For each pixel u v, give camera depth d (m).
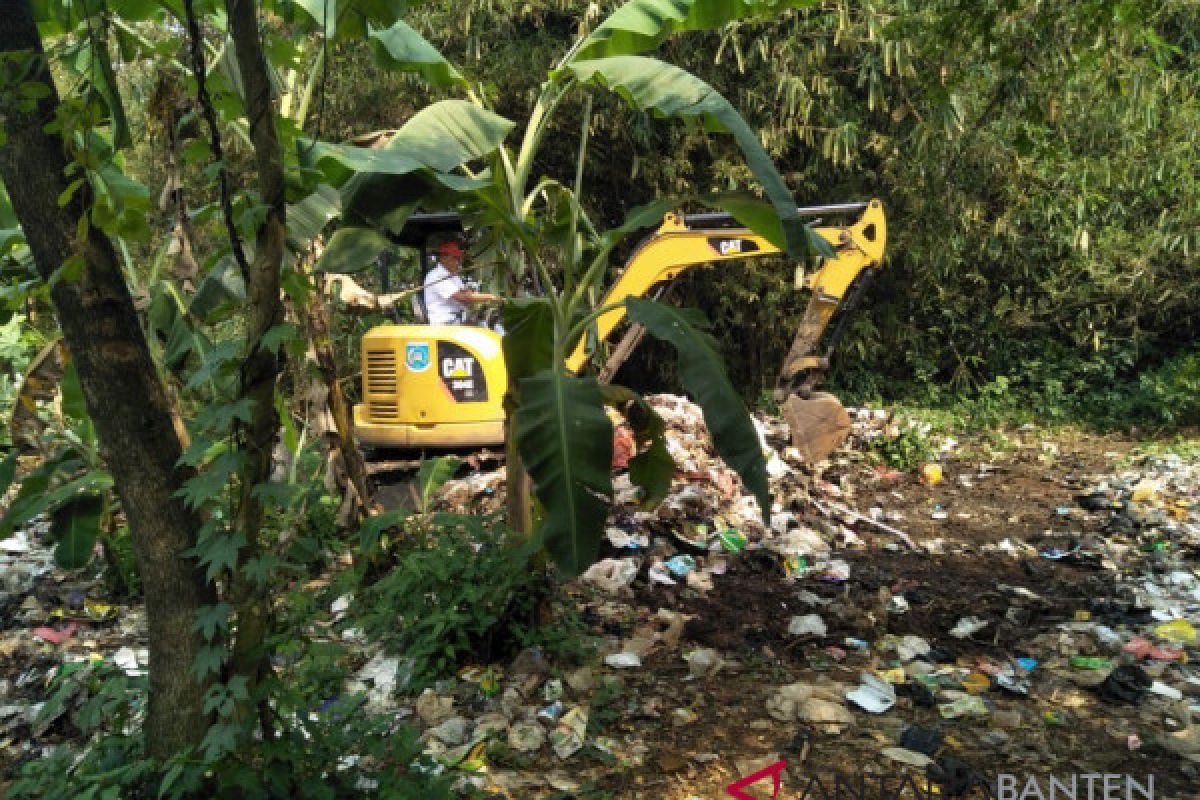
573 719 3.60
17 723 3.74
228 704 2.36
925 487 8.04
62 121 2.29
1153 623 4.77
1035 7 6.32
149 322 4.04
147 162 6.35
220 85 2.67
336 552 5.07
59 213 2.47
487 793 3.15
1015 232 10.60
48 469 3.58
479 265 4.56
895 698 3.92
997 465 8.94
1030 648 4.45
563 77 3.91
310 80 4.22
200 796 2.56
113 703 2.64
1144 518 6.70
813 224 6.79
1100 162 9.80
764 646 4.44
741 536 5.90
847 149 9.06
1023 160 9.78
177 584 2.61
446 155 3.51
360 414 6.62
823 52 9.12
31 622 4.80
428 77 4.36
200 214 2.60
